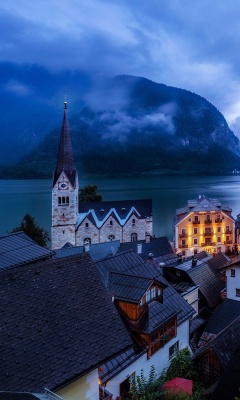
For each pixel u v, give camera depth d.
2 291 15.74
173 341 29.75
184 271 46.19
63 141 94.94
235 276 46.50
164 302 30.08
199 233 99.75
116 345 16.45
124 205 101.44
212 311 45.19
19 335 14.72
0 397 11.03
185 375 28.03
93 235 96.62
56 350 14.99
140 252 71.25
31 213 171.62
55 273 17.83
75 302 17.20
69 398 14.97
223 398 25.03
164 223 143.75
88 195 129.50
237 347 28.28
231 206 190.88
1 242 26.97
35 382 13.57
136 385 24.34
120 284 27.80
